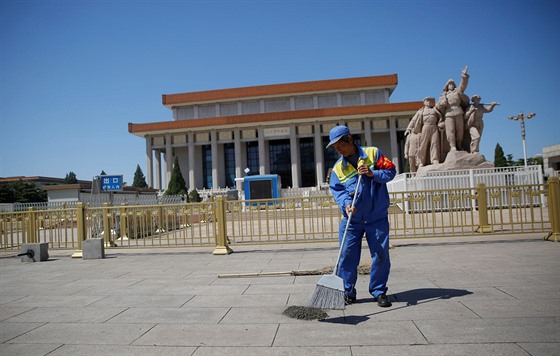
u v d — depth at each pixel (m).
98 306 4.51
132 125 60.56
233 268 6.75
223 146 65.06
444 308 3.75
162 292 5.09
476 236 9.10
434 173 16.53
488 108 17.14
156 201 27.81
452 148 17.05
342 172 4.16
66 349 3.18
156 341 3.26
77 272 7.10
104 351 3.09
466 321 3.35
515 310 3.57
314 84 63.03
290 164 65.38
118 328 3.66
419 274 5.42
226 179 64.75
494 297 4.04
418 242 8.83
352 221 4.06
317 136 59.22
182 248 10.00
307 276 5.71
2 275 7.13
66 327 3.76
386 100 63.66
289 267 6.56
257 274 5.91
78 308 4.46
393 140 58.22
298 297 4.50
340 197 4.07
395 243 8.80
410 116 59.09
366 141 58.75
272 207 9.23
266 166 63.06
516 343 2.82
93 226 10.86
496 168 16.36
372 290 4.07
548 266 5.51
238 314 3.92
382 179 3.91
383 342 2.98
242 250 9.09
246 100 65.56
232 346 3.06
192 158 61.16
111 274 6.70
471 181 15.91
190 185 60.78
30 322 3.98
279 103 65.31
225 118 58.88
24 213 10.13
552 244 7.59
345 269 4.11
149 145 62.53
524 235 8.91
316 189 51.41
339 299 3.55
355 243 4.10
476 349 2.75
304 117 57.88
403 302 4.05
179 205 9.47
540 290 4.22
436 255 7.01
